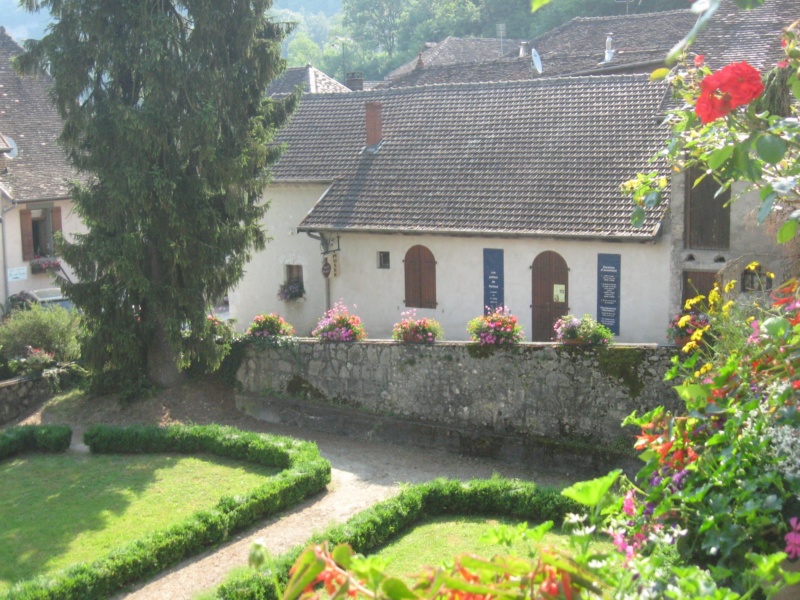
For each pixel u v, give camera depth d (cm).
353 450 1645
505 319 1602
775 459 453
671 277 1830
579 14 4778
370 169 2369
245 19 1766
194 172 1844
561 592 303
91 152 1777
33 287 2844
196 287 1855
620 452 1437
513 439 1546
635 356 1460
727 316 909
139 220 1761
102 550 1217
